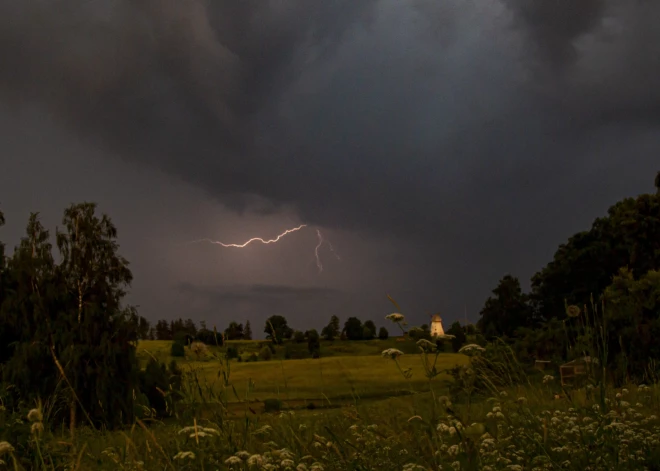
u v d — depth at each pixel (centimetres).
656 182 4731
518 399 468
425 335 444
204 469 369
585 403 480
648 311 1162
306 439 467
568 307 518
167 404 450
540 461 383
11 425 444
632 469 383
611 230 5488
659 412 514
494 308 5825
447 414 386
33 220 4547
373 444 436
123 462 404
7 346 4050
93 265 4562
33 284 4212
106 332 3994
